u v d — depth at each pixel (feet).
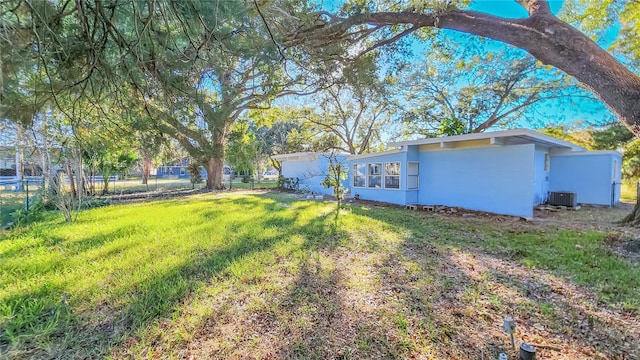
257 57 11.50
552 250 15.26
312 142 77.30
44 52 8.70
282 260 13.50
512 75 49.34
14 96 8.86
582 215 28.32
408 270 12.34
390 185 36.50
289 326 8.31
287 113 61.16
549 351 7.17
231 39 10.41
